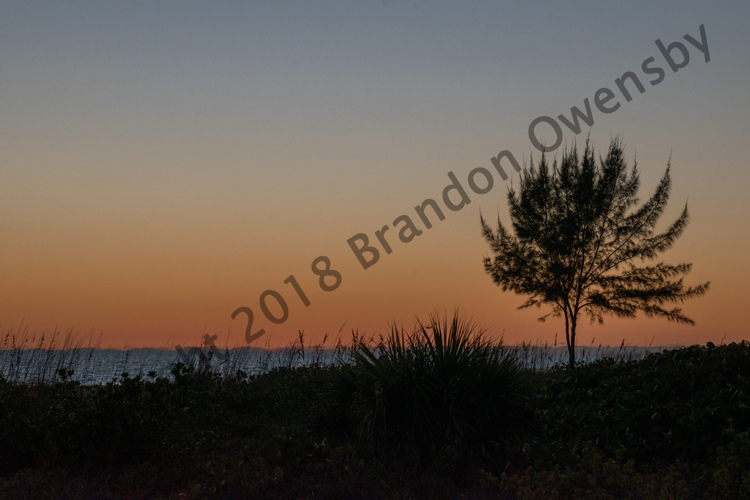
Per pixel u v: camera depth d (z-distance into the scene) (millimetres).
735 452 5160
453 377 7004
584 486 5527
